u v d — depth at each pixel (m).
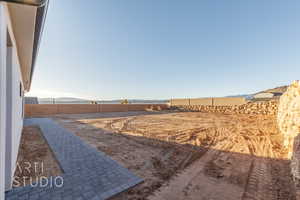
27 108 13.02
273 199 2.26
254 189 2.50
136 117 13.32
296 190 2.42
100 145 4.72
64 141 4.89
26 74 5.51
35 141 4.89
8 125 2.21
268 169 3.24
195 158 3.85
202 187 2.52
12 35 2.22
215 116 14.12
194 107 21.45
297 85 4.93
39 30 2.45
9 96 2.21
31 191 2.20
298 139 3.76
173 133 6.78
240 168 3.28
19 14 1.96
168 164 3.43
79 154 3.77
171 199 2.19
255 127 8.27
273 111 13.86
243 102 16.95
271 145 5.04
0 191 1.33
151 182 2.64
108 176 2.72
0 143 1.34
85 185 2.41
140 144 4.98
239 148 4.73
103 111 18.72
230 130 7.48
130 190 2.38
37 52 3.49
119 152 4.13
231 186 2.57
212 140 5.68
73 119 11.20
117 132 6.82
